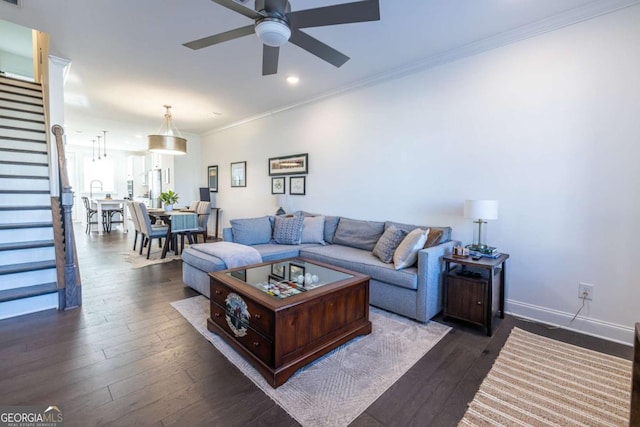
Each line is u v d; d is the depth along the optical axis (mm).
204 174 7469
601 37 2328
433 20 2527
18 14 2484
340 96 4230
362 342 2291
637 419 1070
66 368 1896
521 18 2504
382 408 1595
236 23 2607
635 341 1078
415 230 2975
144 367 1925
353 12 1738
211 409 1570
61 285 2814
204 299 3111
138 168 10594
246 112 5434
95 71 3625
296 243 3998
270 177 5492
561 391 1729
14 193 3455
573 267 2506
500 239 2875
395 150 3639
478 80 2955
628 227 2275
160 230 5066
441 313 2857
